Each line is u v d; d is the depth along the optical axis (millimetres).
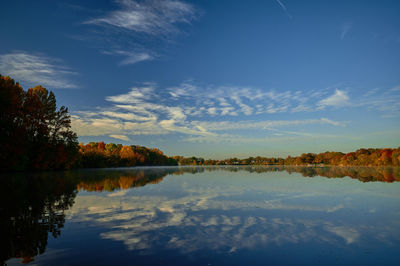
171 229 9055
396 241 8031
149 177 37625
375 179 33531
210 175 43594
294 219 10805
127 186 23641
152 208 12867
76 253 6695
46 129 54969
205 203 14492
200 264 6090
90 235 8258
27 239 7797
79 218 10539
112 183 26641
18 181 27672
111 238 7957
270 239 8109
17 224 9484
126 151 141375
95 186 23391
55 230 8758
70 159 62688
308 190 20781
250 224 9906
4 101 40281
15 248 7039
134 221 10125
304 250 7191
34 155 52406
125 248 7109
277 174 46969
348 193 19016
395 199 16156
